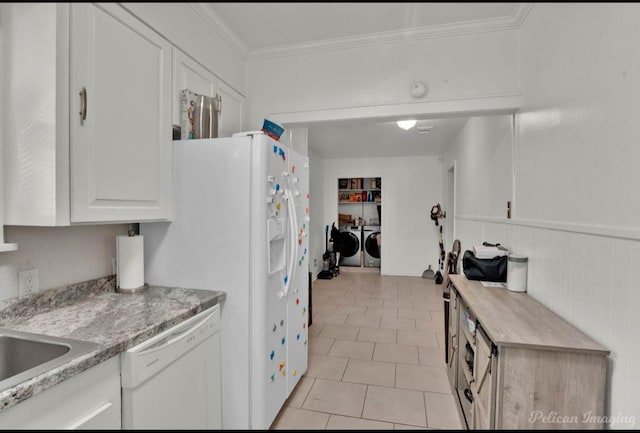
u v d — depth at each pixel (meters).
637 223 0.96
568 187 1.33
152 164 1.41
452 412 1.56
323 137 4.42
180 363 1.26
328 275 5.64
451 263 4.02
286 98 2.14
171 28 1.29
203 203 1.57
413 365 2.32
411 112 1.99
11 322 1.20
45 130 1.05
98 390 0.98
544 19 1.49
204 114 1.63
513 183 2.02
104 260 1.61
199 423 1.38
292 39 1.72
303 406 1.75
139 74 1.28
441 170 5.77
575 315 1.27
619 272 1.04
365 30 1.61
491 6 1.51
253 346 1.52
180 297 1.48
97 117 1.12
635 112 0.97
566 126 1.34
